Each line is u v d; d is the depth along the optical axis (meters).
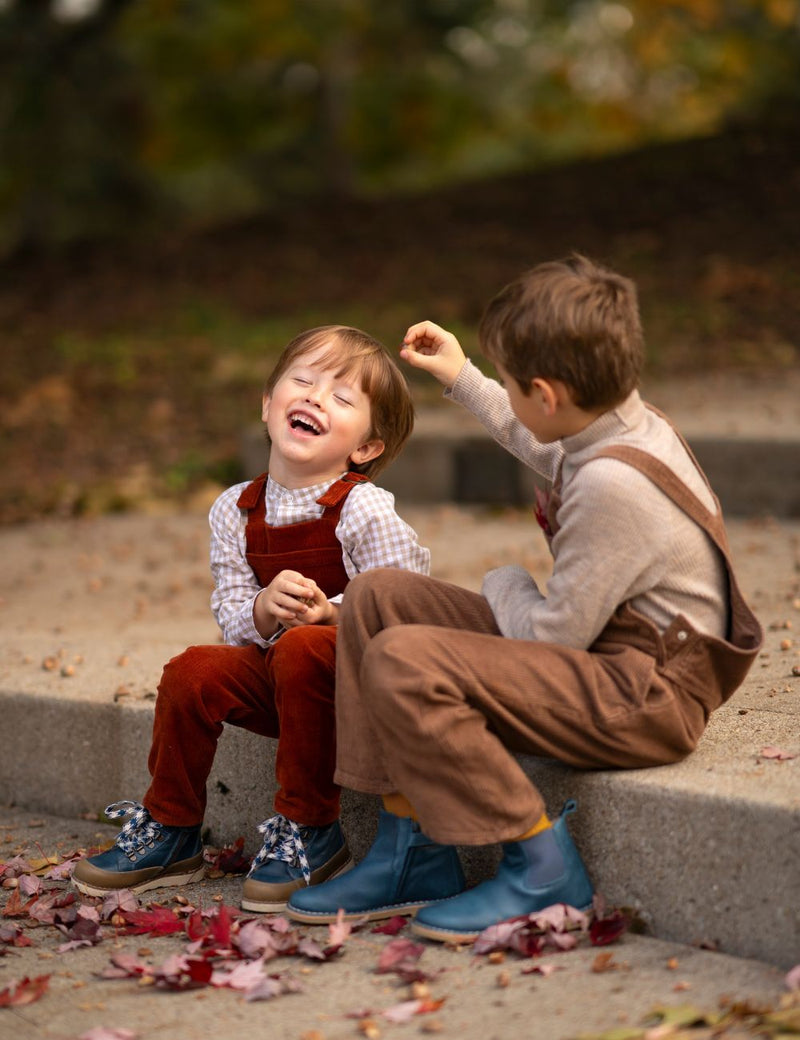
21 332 19.03
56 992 3.48
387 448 4.46
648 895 3.70
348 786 3.79
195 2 26.02
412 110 30.88
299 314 18.09
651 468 3.65
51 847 4.82
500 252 19.28
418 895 3.89
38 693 5.30
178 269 21.61
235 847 4.62
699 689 3.74
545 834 3.68
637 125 31.50
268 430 4.38
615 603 3.66
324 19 26.58
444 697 3.55
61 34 26.14
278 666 4.04
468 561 8.38
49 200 28.20
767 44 24.86
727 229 18.19
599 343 3.62
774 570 7.40
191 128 30.83
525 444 4.36
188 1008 3.34
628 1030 3.00
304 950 3.62
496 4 27.75
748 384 12.74
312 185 35.69
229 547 4.40
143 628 6.92
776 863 3.42
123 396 15.45
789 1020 2.97
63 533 10.55
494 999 3.28
